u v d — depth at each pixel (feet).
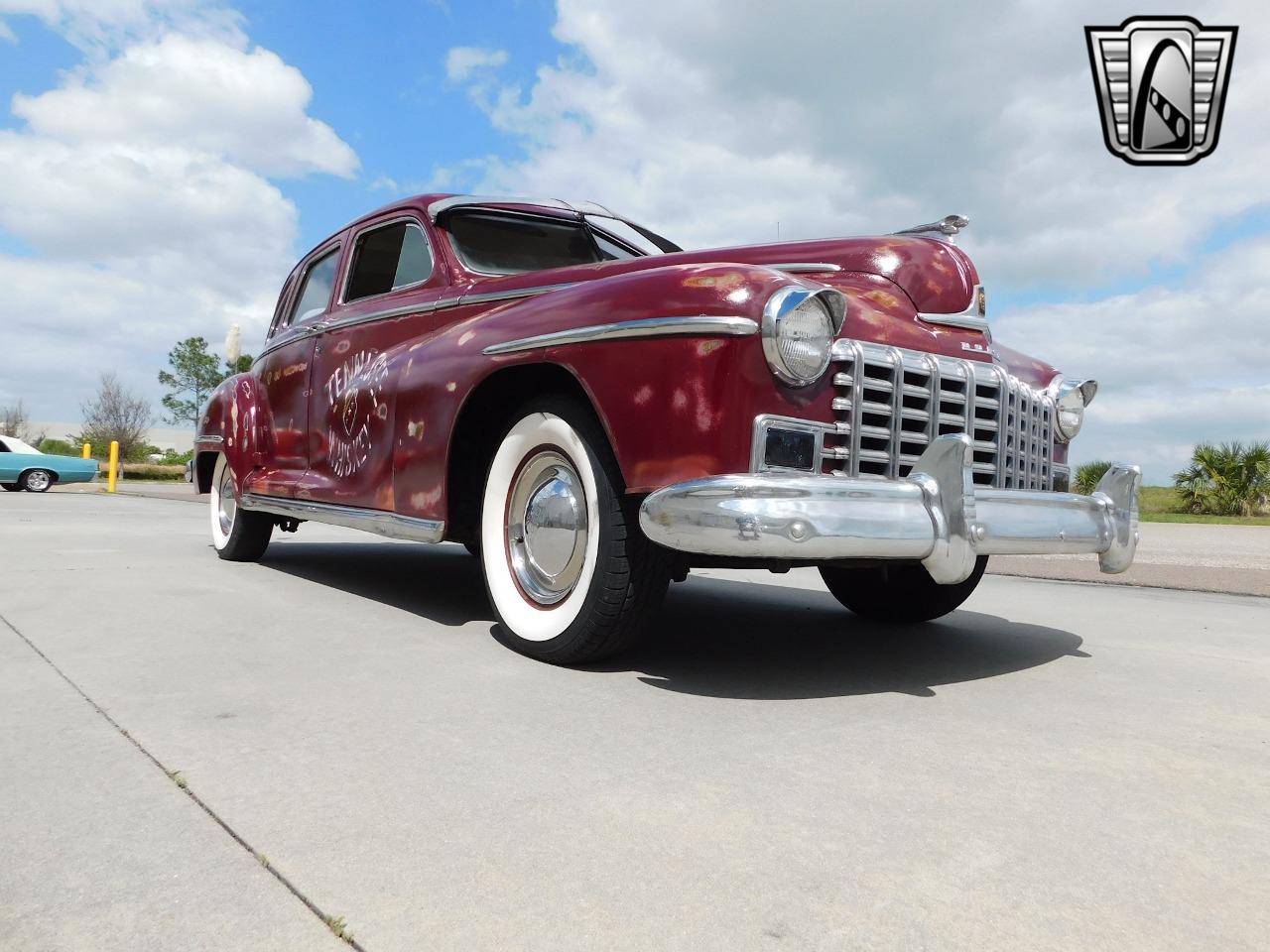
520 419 9.15
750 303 7.25
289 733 6.27
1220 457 47.29
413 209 12.73
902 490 7.44
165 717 6.56
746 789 5.41
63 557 16.14
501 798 5.17
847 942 3.71
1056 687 8.32
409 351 10.81
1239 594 15.83
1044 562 20.51
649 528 7.29
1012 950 3.69
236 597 12.08
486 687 7.68
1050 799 5.41
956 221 10.57
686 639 10.28
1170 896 4.20
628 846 4.58
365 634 9.82
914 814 5.10
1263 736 6.86
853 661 9.26
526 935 3.71
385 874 4.22
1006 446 9.42
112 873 4.19
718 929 3.79
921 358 8.56
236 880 4.14
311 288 15.31
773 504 6.85
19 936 3.63
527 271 12.35
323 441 13.10
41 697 7.02
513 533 9.30
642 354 7.58
